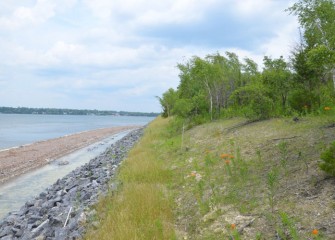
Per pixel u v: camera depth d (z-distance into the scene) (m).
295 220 5.58
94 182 14.16
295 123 13.87
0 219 12.06
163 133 28.66
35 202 13.25
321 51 9.92
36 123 122.31
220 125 20.78
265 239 5.36
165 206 8.04
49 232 8.56
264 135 13.27
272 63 18.31
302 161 8.36
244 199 7.29
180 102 28.41
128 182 11.16
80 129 87.69
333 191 6.20
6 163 25.81
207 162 10.30
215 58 29.31
